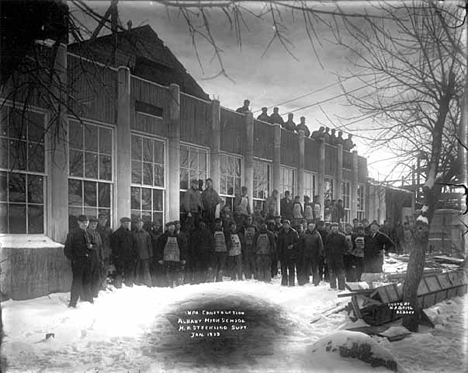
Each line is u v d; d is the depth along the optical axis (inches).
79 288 287.4
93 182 366.3
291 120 530.6
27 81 269.0
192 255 401.4
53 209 330.3
